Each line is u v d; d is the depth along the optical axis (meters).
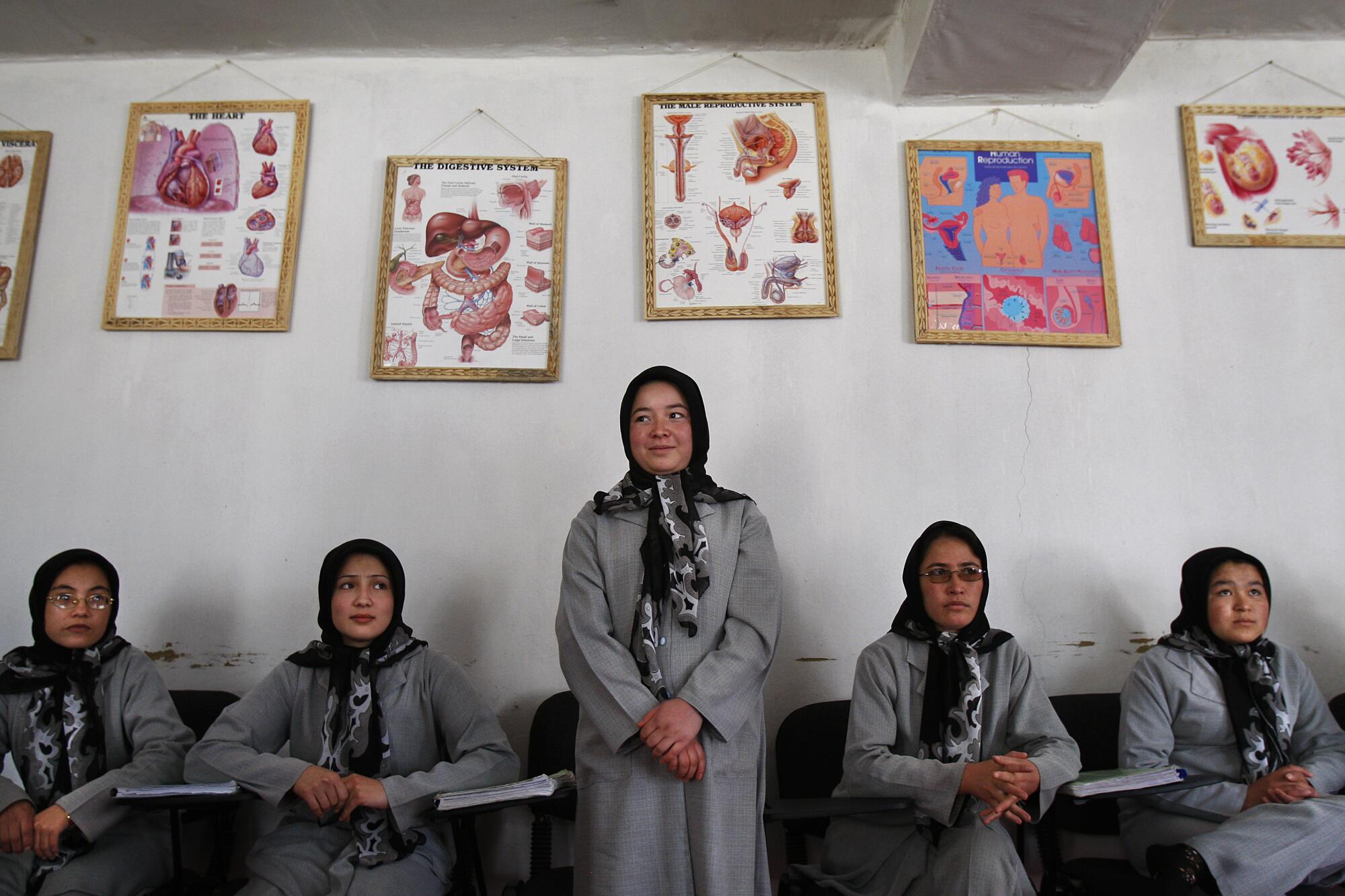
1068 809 2.33
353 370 2.77
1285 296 2.83
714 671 1.78
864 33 2.95
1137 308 2.82
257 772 1.94
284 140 2.91
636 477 2.02
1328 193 2.89
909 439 2.71
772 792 2.51
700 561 1.87
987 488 2.69
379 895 1.86
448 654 2.59
